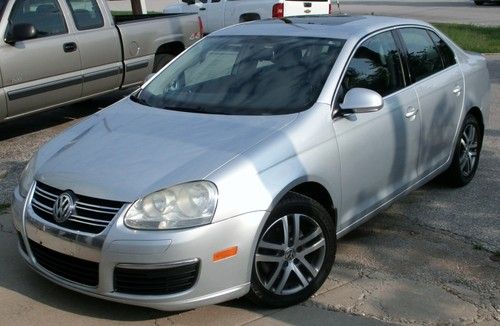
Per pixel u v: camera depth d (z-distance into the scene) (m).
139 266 3.34
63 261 3.62
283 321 3.69
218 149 3.69
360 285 4.12
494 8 32.09
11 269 4.34
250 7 17.94
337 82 4.27
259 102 4.27
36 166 3.99
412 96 4.90
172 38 9.39
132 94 4.91
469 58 6.06
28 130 8.31
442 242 4.79
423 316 3.75
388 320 3.71
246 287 3.57
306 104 4.14
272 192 3.59
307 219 3.84
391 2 36.66
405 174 4.89
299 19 5.31
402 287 4.09
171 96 4.64
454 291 4.04
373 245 4.73
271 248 3.65
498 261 4.46
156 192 3.41
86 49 8.06
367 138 4.32
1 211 5.42
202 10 18.95
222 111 4.27
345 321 3.69
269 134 3.83
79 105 9.70
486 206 5.50
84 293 3.57
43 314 3.78
